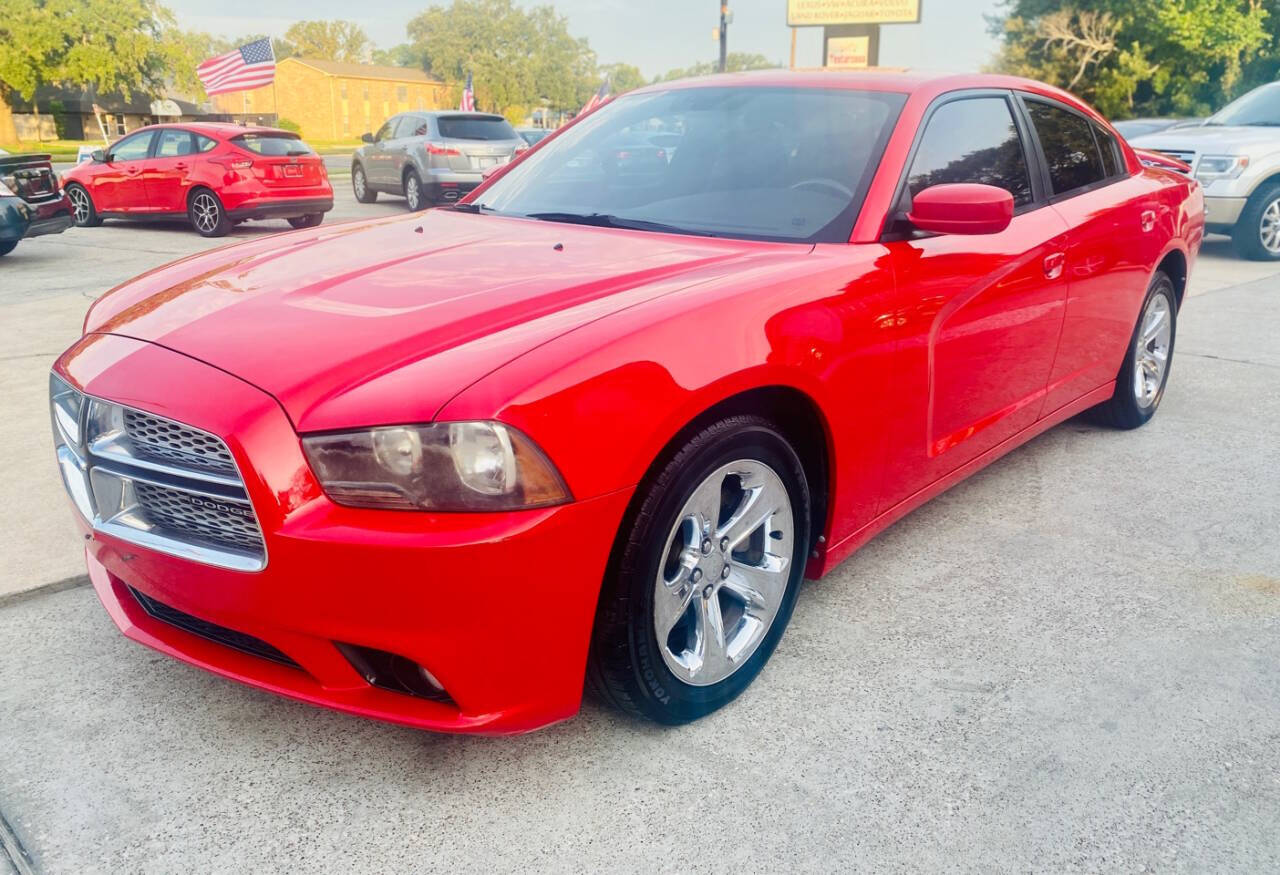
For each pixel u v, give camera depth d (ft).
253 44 87.86
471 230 9.45
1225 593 9.68
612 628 6.56
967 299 9.28
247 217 40.22
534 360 6.04
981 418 10.26
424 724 6.22
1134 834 6.39
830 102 9.91
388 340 6.52
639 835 6.36
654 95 11.28
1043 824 6.47
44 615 9.09
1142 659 8.47
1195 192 15.15
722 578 7.38
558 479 5.92
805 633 8.87
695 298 6.95
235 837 6.34
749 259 8.01
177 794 6.73
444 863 6.13
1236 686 8.07
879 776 6.93
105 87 206.69
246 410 6.04
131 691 7.93
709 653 7.36
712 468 6.90
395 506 5.80
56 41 196.95
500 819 6.51
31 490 11.92
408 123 52.60
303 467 5.91
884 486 8.90
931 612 9.27
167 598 6.68
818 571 8.59
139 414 6.46
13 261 31.40
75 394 7.07
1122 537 10.96
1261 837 6.37
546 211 10.06
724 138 9.95
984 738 7.36
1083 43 121.08
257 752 7.19
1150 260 13.26
